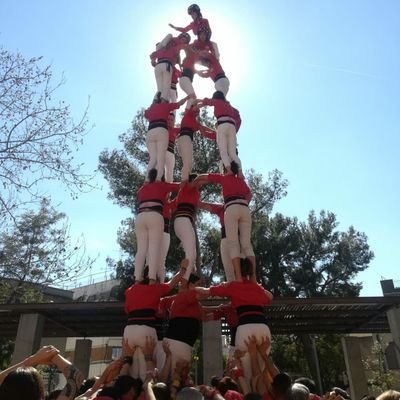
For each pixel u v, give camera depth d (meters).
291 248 22.81
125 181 17.58
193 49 7.93
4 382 2.13
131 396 3.87
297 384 3.72
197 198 6.67
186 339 5.39
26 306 10.48
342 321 12.55
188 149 6.88
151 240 5.97
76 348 14.62
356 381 13.16
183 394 3.67
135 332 5.30
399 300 9.99
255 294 5.47
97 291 24.98
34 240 10.95
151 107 7.18
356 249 24.75
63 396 2.46
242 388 5.05
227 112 7.05
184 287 5.96
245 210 6.13
